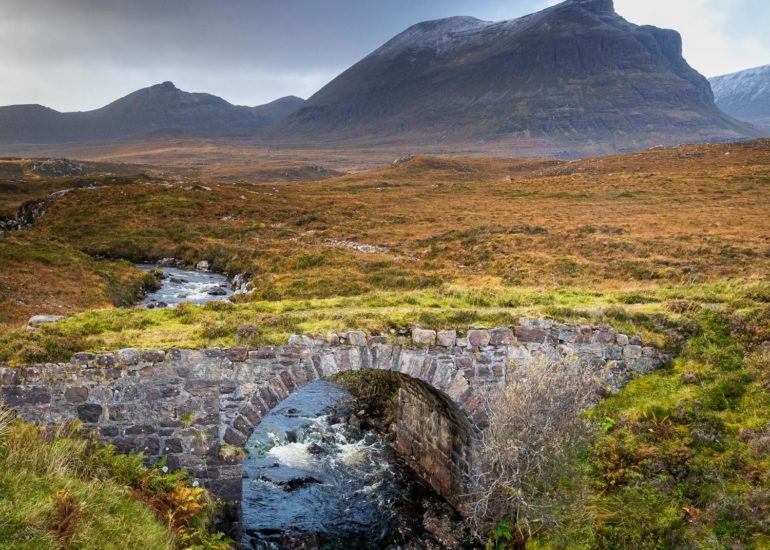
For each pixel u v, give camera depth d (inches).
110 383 510.6
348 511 679.1
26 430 451.2
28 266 1599.4
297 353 546.3
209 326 576.1
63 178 5502.0
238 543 531.8
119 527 397.7
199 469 527.5
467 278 1504.7
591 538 502.0
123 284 1701.5
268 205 3139.8
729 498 485.7
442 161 6599.4
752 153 4094.5
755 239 1679.4
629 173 3846.0
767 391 572.1
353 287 1483.8
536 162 6820.9
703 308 698.8
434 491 721.6
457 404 593.9
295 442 864.3
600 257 1627.7
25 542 336.8
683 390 603.2
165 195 3208.7
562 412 544.7
